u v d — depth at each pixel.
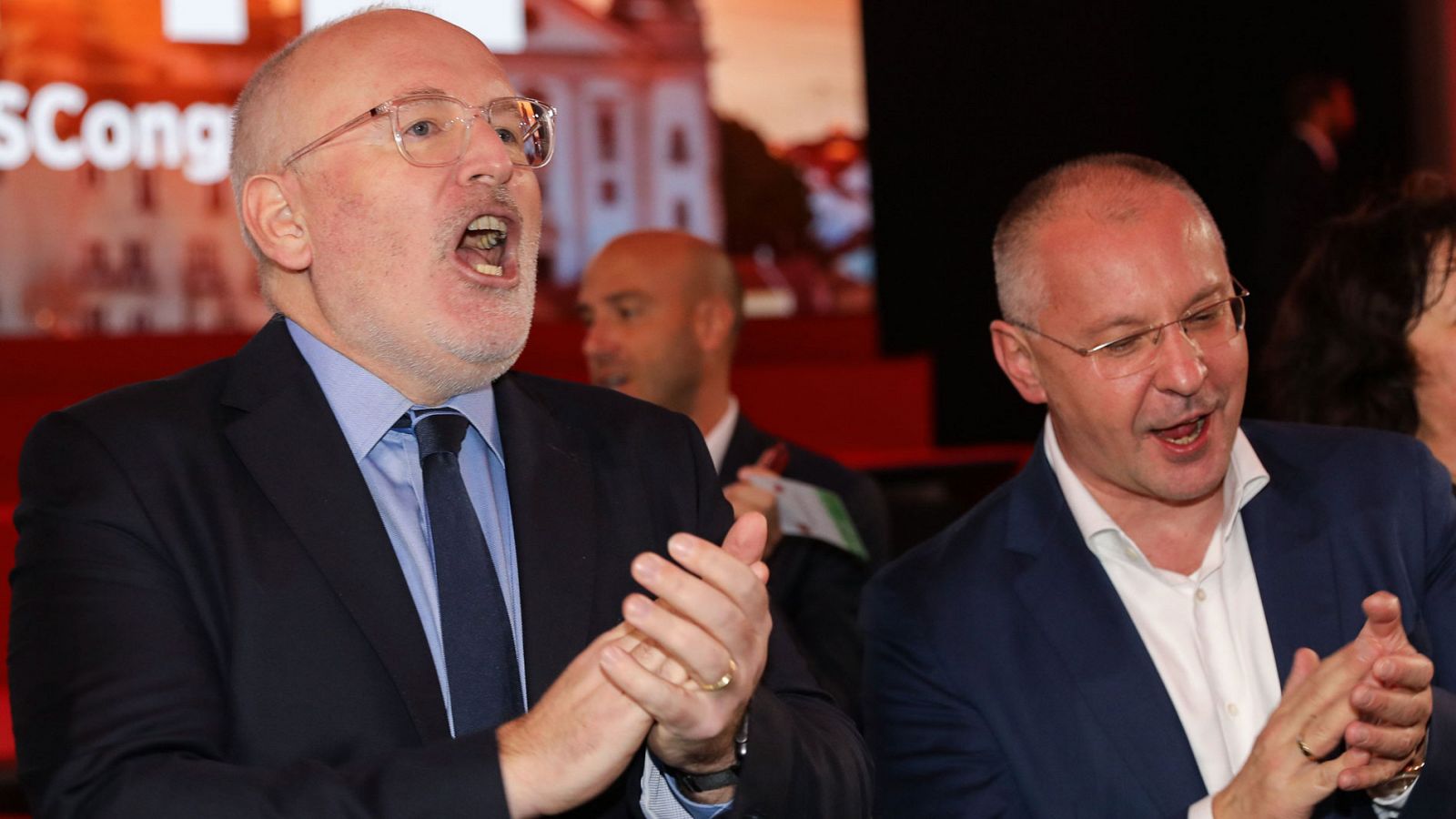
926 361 5.97
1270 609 1.69
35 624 1.20
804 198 7.96
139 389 1.35
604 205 7.57
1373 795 1.56
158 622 1.19
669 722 1.11
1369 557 1.70
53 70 6.60
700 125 7.75
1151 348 1.63
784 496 2.23
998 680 1.69
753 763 1.19
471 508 1.33
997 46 8.59
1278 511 1.74
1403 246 2.00
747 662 1.13
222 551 1.24
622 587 1.36
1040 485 1.79
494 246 1.42
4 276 6.56
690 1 7.71
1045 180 1.75
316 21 6.94
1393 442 1.78
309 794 1.11
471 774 1.12
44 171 6.61
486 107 1.38
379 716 1.22
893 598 1.77
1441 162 7.76
